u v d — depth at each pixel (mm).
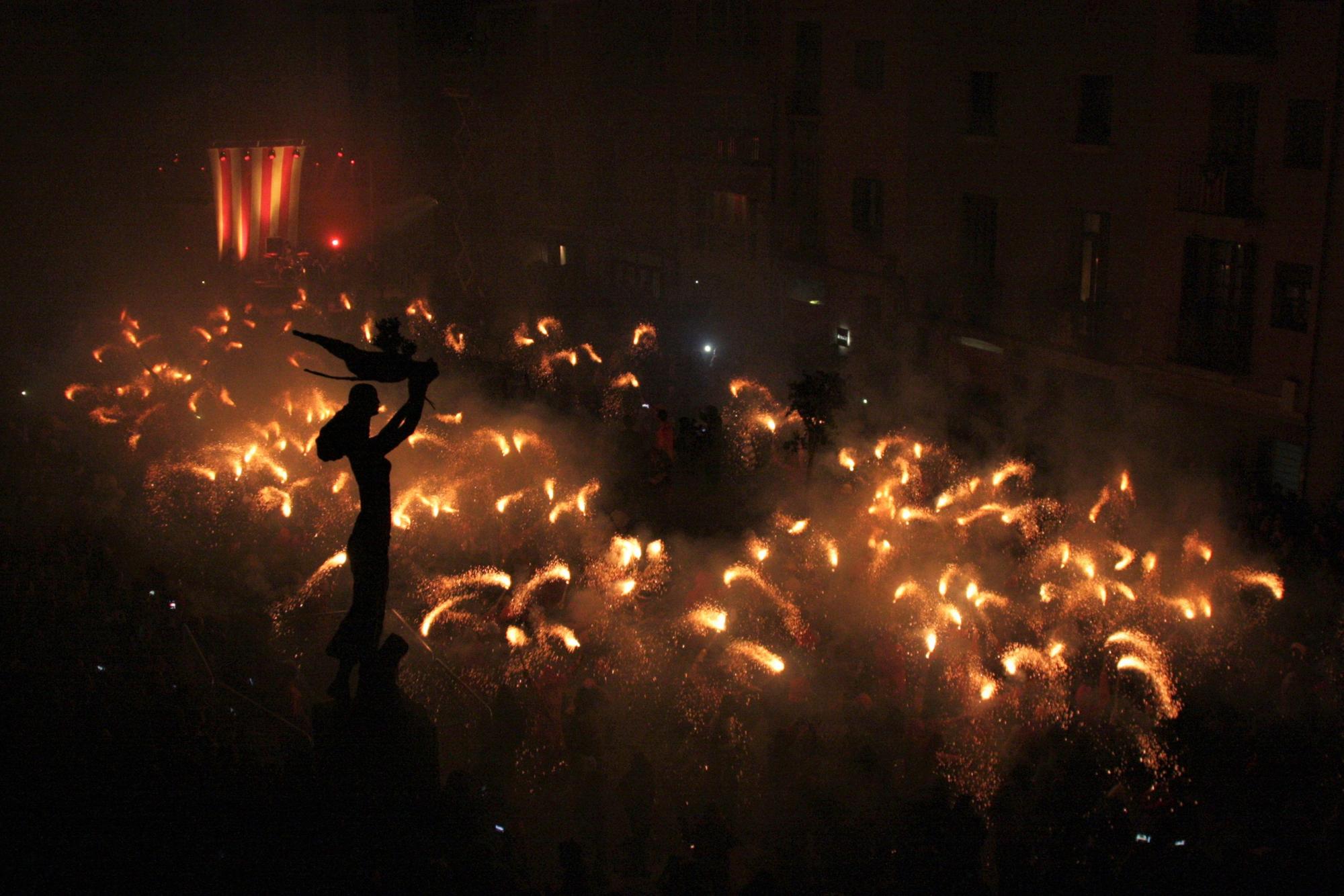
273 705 14859
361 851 10539
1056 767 13352
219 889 10320
